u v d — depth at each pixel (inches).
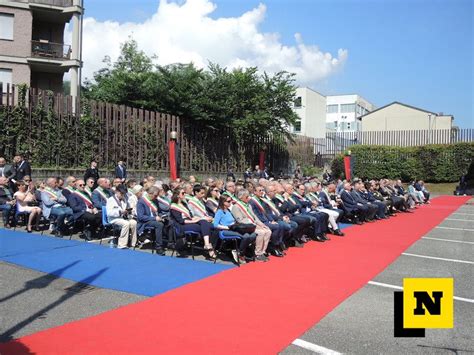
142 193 373.1
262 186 406.9
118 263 303.9
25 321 194.2
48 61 1019.9
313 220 412.8
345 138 1421.0
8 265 289.6
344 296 241.1
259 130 1029.2
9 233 398.0
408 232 498.9
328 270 302.2
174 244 335.9
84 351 164.2
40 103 616.7
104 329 186.4
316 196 490.9
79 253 330.3
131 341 174.1
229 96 956.0
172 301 226.1
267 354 164.7
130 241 362.0
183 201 344.2
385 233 486.3
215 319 200.5
